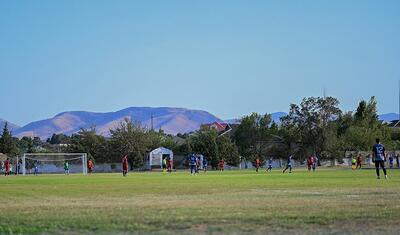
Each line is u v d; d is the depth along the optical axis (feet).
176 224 49.75
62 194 99.40
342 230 46.42
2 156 486.79
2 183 161.99
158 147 477.77
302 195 84.17
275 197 80.23
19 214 59.31
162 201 75.31
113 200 79.82
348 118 521.24
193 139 481.87
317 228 47.47
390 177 164.66
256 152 511.81
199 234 44.78
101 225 49.67
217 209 61.16
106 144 481.87
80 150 480.23
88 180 184.24
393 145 492.54
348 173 225.56
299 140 497.46
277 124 516.32
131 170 435.94
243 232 45.65
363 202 68.69
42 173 373.81
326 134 485.97
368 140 472.85
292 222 50.42
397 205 64.18
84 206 68.59
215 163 453.58
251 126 513.86
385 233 45.01
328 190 96.53
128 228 47.96
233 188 109.91
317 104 489.67
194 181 156.15
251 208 62.03
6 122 576.61
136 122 492.54
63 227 49.03
